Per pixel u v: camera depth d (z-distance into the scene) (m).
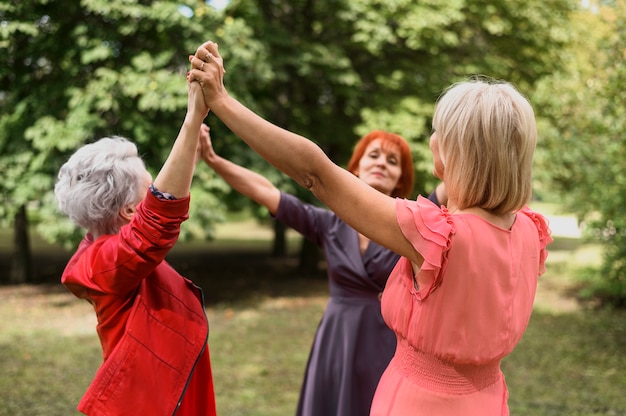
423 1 9.34
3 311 7.48
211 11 7.50
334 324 2.31
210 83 1.28
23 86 7.93
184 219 1.44
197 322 1.61
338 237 2.35
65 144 7.06
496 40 10.95
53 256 12.66
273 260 13.00
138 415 1.46
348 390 2.22
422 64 10.02
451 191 1.30
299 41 9.34
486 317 1.24
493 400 1.31
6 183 7.46
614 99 6.61
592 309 8.05
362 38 8.95
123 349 1.48
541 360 5.58
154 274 1.60
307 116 10.06
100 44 7.31
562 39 10.65
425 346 1.26
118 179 1.55
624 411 4.20
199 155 2.24
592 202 7.00
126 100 7.41
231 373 5.02
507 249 1.28
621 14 6.80
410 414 1.29
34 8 7.57
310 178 1.23
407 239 1.21
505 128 1.22
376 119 9.16
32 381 4.62
